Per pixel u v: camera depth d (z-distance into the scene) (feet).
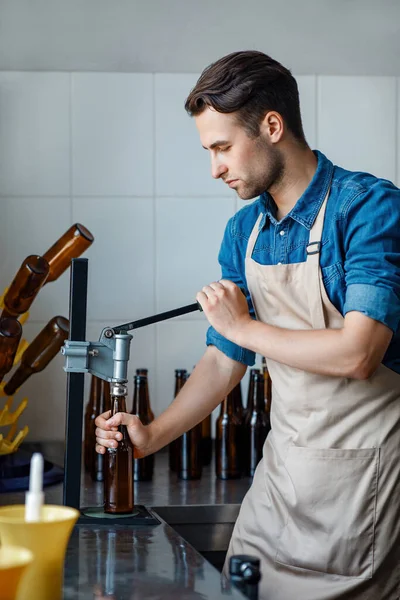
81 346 4.97
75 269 4.98
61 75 8.04
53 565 2.93
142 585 3.67
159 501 6.23
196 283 8.25
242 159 5.06
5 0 7.59
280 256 5.37
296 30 7.96
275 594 5.28
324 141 8.32
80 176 8.09
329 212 5.16
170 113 8.17
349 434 5.16
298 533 5.22
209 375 5.71
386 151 8.38
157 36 7.88
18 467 6.74
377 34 8.05
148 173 8.17
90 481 7.02
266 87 4.99
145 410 7.08
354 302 4.78
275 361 5.45
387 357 5.18
